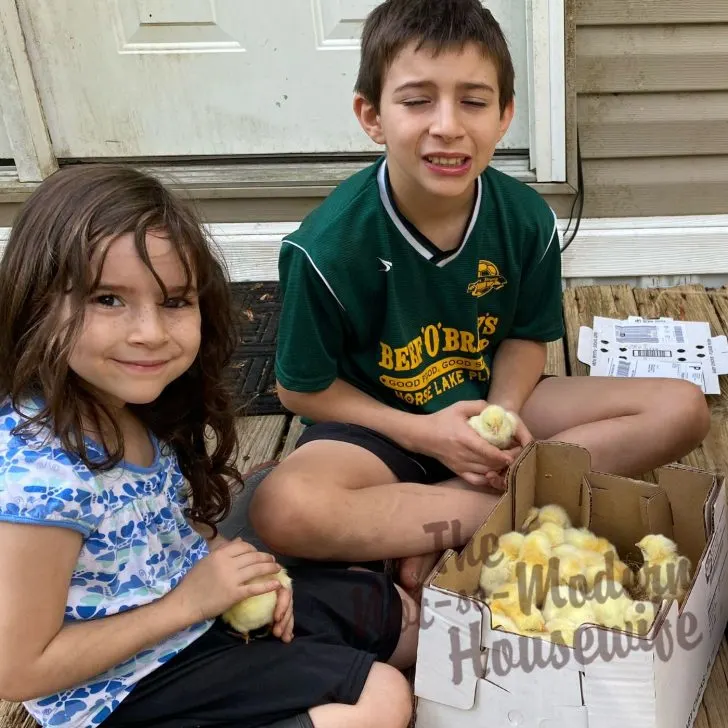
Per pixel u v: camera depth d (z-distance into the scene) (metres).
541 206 1.75
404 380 1.71
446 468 1.74
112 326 1.12
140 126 2.87
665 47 2.55
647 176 2.76
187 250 1.17
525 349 1.86
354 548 1.50
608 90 2.63
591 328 2.51
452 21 1.46
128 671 1.21
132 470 1.23
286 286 1.64
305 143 2.89
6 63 2.68
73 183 1.16
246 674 1.23
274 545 1.52
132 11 2.70
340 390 1.72
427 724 1.23
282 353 1.67
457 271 1.64
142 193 1.16
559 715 1.12
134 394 1.16
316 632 1.34
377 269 1.61
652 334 2.46
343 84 2.80
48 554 1.10
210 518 1.45
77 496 1.12
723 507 1.31
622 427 1.66
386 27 1.51
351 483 1.55
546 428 1.78
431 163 1.50
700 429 1.70
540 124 2.68
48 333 1.10
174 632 1.22
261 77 2.79
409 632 1.43
